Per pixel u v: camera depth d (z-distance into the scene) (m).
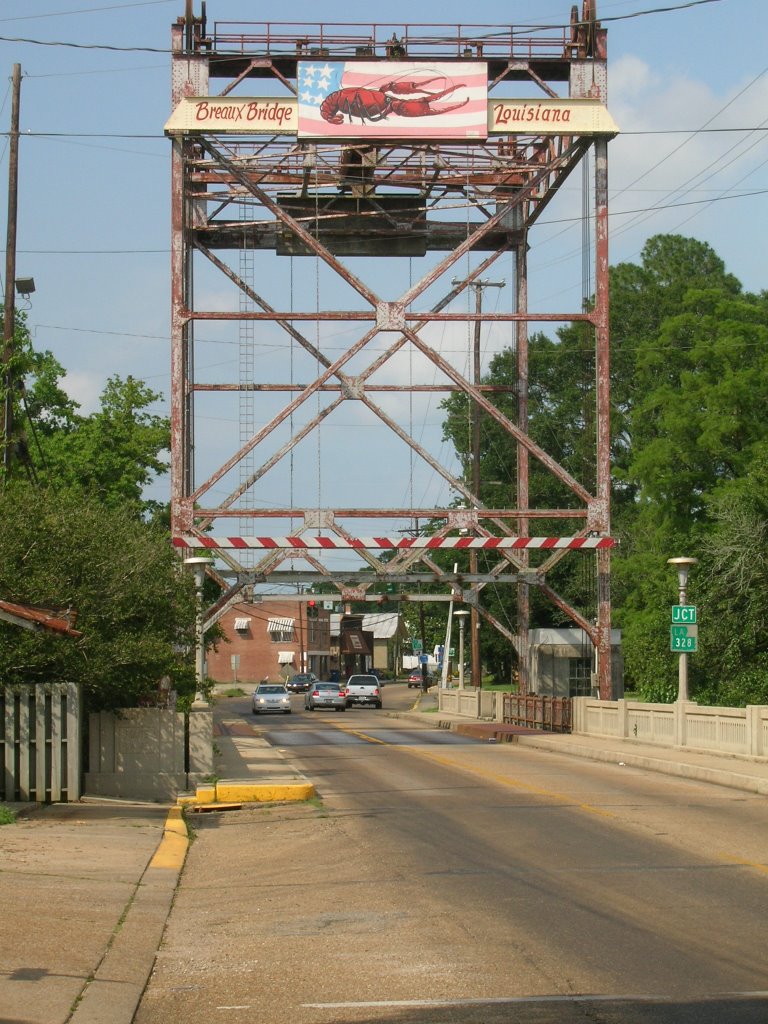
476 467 55.81
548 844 15.55
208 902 12.37
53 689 19.84
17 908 11.10
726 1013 7.95
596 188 37.66
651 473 56.22
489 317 37.88
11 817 17.11
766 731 25.77
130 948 9.98
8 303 31.56
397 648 159.62
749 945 9.93
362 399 38.00
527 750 34.84
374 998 8.48
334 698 76.19
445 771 27.02
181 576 24.45
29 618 18.11
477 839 16.12
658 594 47.59
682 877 13.10
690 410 55.50
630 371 79.38
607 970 9.16
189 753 21.72
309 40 37.34
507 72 37.62
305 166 38.62
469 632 98.44
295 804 20.69
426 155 40.09
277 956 9.85
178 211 36.72
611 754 30.05
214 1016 8.16
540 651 49.31
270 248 42.75
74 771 19.98
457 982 8.88
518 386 41.78
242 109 36.38
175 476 36.38
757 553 39.53
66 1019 7.79
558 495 80.69
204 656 27.86
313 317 37.56
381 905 11.84
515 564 38.75
